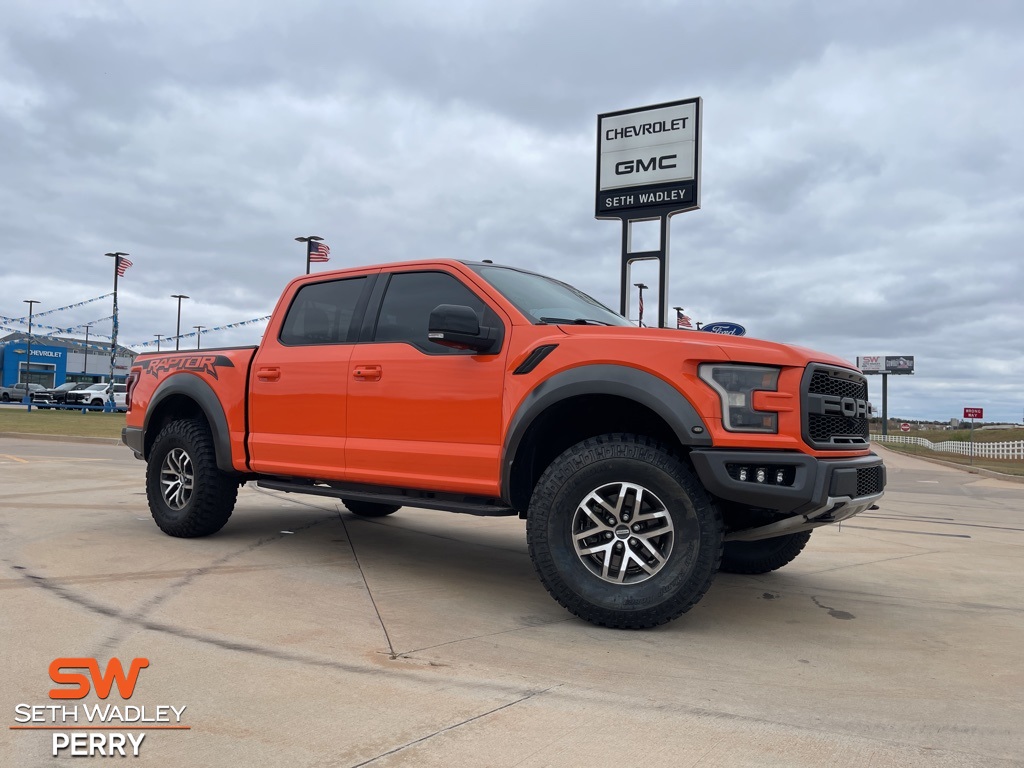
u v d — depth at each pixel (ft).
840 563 19.45
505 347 13.93
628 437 12.60
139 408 20.56
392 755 7.54
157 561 16.17
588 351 12.90
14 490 27.63
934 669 10.89
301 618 12.29
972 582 17.42
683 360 12.20
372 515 24.30
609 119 52.13
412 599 13.88
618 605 12.12
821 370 12.69
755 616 13.69
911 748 8.10
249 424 17.74
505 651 11.01
